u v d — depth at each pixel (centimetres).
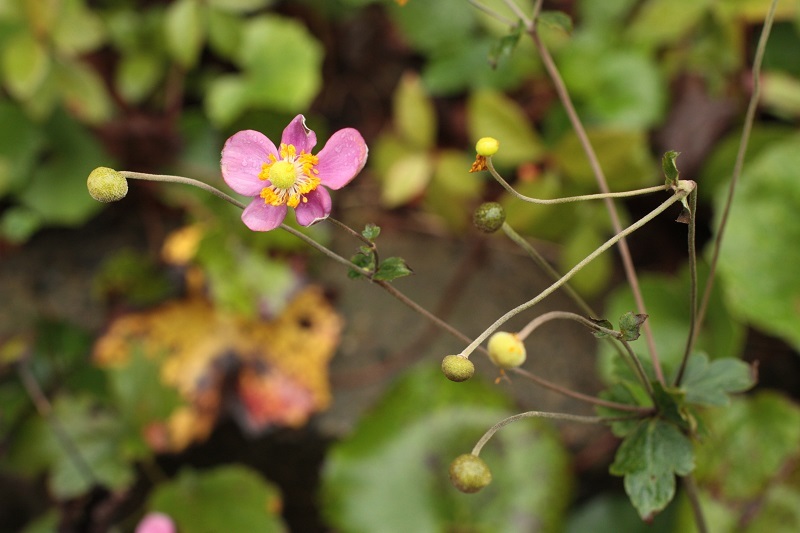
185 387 98
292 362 100
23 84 101
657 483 71
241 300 99
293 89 104
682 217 67
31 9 101
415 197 112
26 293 108
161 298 103
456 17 109
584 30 106
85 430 95
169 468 101
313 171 68
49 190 108
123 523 96
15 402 95
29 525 98
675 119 105
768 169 96
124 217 114
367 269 69
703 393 74
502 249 110
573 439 96
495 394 94
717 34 105
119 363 99
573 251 98
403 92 101
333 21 120
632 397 73
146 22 113
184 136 109
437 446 92
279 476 101
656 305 95
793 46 108
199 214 107
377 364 102
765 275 93
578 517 96
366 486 92
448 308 105
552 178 95
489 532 90
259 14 118
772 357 103
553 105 105
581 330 104
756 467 90
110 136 109
